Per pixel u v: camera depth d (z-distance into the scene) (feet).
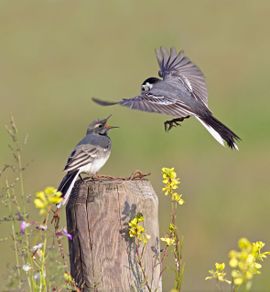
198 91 30.30
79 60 95.86
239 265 19.49
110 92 84.58
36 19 111.14
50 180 59.41
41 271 22.36
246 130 71.10
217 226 53.88
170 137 69.26
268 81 85.10
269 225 54.03
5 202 23.77
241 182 59.77
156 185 60.08
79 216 23.68
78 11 113.60
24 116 76.28
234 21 106.42
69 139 69.05
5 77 89.66
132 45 100.32
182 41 100.48
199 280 47.39
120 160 65.31
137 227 23.18
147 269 23.75
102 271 23.58
